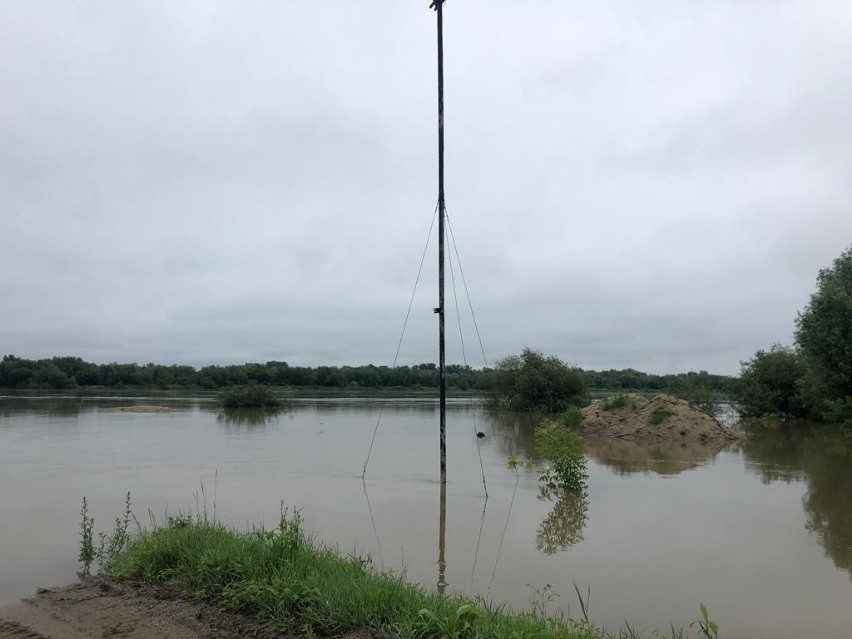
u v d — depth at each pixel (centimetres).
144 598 570
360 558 663
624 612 571
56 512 973
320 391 8581
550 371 3903
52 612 550
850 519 945
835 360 2767
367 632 462
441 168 1309
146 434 2330
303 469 1442
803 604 593
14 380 7831
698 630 530
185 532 698
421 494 1141
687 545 800
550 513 986
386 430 2591
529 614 524
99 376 8344
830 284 2861
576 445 1245
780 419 3238
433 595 536
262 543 631
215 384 8500
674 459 1691
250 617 511
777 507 1035
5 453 1730
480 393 5328
